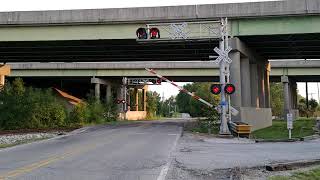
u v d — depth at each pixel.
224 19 28.78
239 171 11.48
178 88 29.36
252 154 16.27
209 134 27.67
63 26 34.34
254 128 35.00
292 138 24.78
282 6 30.91
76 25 34.12
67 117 39.69
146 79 61.50
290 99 67.94
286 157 15.16
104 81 63.00
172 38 26.73
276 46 38.19
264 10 31.12
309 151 17.45
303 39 34.16
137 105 82.06
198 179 10.70
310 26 30.92
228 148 18.84
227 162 13.76
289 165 12.45
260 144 21.30
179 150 17.66
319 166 12.82
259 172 11.77
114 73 60.41
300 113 91.69
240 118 30.72
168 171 11.83
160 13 32.41
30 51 41.28
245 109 32.12
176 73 59.44
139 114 79.88
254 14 31.22
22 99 34.69
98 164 13.13
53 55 44.00
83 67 60.03
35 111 35.66
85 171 11.65
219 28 27.39
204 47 37.00
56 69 60.44
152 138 24.00
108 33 33.69
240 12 31.45
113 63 60.12
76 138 24.19
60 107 38.28
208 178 10.87
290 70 60.81
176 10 32.19
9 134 28.03
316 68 59.59
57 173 11.26
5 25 34.56
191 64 58.59
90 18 33.44
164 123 45.66
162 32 32.41
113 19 33.09
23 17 34.19
